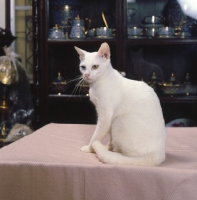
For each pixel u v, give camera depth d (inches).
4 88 92.4
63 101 97.0
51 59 98.1
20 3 103.8
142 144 46.9
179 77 99.5
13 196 42.9
